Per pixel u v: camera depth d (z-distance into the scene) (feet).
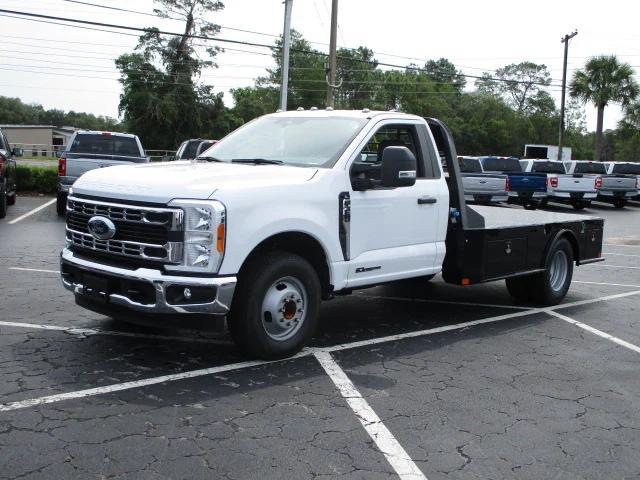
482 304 28.04
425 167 22.74
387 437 14.06
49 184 71.31
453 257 23.99
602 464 13.32
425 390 17.08
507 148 288.92
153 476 11.89
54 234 42.39
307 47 266.57
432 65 313.32
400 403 16.08
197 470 12.20
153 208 16.53
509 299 29.30
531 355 20.76
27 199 66.28
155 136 212.84
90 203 17.83
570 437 14.56
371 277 20.66
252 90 302.25
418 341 21.77
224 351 19.35
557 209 88.17
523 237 25.89
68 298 25.03
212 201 16.39
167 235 16.39
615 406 16.56
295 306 18.56
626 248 51.85
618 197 92.43
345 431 14.26
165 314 16.74
